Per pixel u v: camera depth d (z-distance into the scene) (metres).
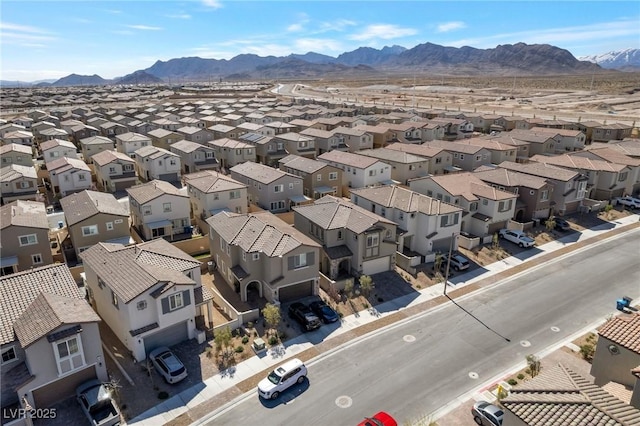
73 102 177.62
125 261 32.38
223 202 51.94
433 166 73.00
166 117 117.88
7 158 68.62
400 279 41.16
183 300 30.58
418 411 25.31
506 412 19.31
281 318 34.66
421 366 29.19
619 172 59.69
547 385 20.33
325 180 62.88
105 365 27.72
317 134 88.06
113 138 99.88
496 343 31.62
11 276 28.14
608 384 23.52
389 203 46.97
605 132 95.56
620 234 51.56
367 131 89.12
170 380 27.25
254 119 112.31
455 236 43.44
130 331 28.80
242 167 63.53
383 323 34.25
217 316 35.53
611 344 23.69
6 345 24.25
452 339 32.12
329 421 24.64
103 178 67.06
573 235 51.25
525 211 54.69
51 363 24.92
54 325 24.33
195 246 46.06
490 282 40.66
